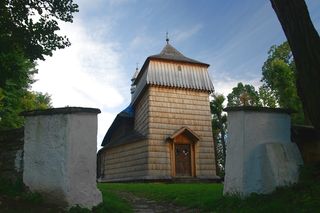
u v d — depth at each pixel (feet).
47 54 41.86
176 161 87.40
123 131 108.47
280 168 29.30
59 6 41.37
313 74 26.43
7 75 42.09
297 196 26.02
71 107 28.35
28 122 29.78
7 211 24.12
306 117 31.76
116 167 96.63
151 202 38.96
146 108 91.35
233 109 31.40
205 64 96.73
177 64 94.99
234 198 29.32
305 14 26.84
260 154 30.09
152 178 82.38
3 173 29.84
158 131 87.76
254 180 29.71
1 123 82.58
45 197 27.53
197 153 88.74
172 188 49.70
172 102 91.20
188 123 90.89
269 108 31.45
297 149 30.81
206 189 43.60
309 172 28.63
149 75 90.53
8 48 39.65
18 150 29.91
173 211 32.50
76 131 28.37
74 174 27.61
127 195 45.42
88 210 26.78
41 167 28.35
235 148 30.91
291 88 119.96
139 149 88.63
